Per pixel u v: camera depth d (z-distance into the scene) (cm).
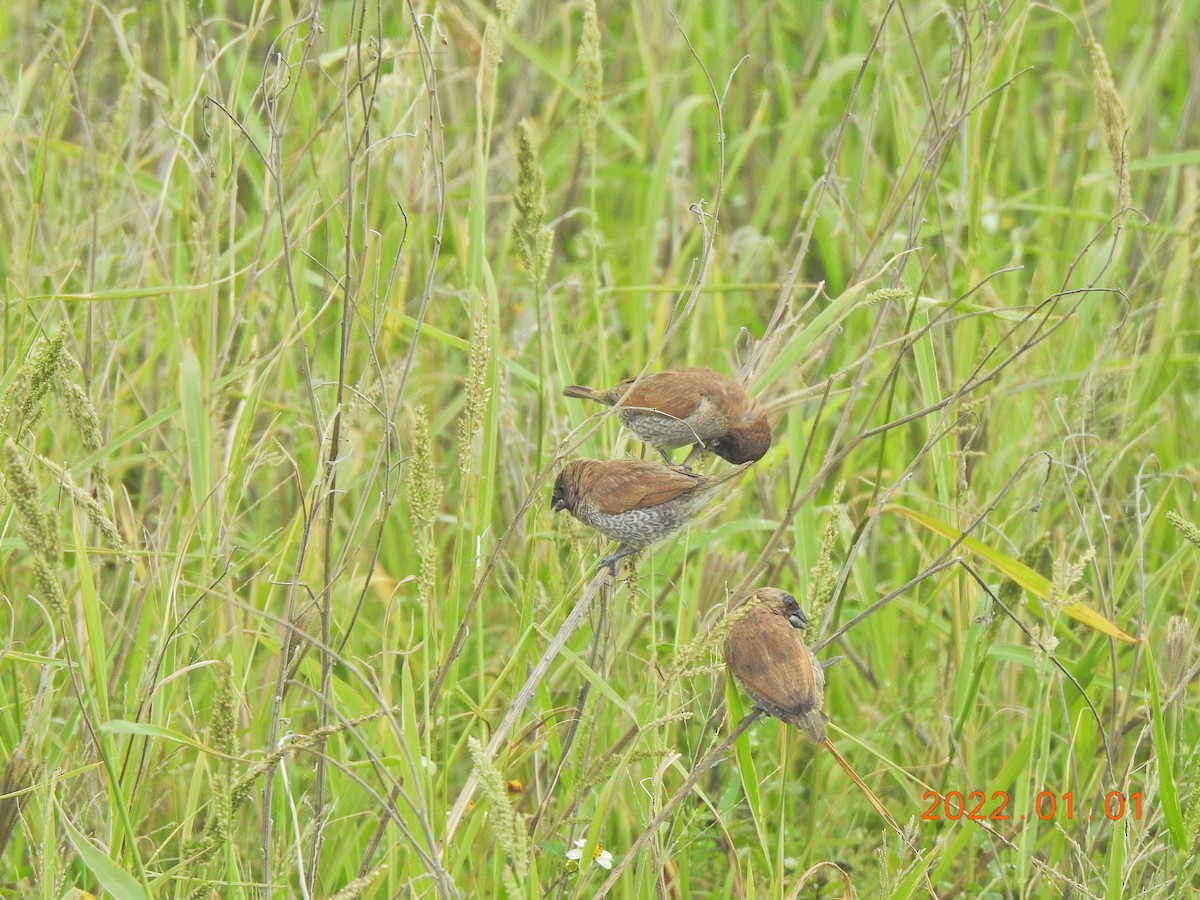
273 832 898
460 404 1256
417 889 797
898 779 968
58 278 1148
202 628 1022
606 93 1589
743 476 1088
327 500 858
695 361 1259
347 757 895
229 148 1044
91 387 1004
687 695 1065
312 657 930
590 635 958
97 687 752
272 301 1222
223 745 734
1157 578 1055
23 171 1095
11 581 1069
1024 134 1608
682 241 1482
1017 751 922
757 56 1747
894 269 1048
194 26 1127
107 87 1628
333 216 1207
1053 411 1157
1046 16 1820
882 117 1612
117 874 693
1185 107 1483
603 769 853
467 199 1521
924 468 1286
